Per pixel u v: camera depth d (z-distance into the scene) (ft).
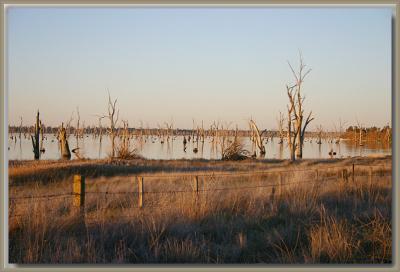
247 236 26.50
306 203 34.06
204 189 37.29
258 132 185.88
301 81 148.25
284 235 25.90
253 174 56.49
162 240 25.03
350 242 23.80
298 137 155.12
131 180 54.70
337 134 416.26
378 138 386.32
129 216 28.50
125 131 217.97
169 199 33.50
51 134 517.96
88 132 554.05
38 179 59.93
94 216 28.25
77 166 73.36
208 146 328.29
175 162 106.63
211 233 27.09
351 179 47.11
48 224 25.12
